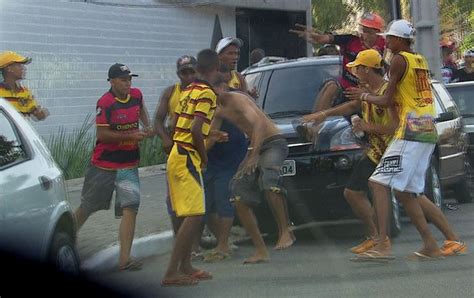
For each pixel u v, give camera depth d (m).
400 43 12.22
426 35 20.28
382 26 14.66
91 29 24.77
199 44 28.53
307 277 11.62
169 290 11.20
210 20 28.97
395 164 12.02
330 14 36.81
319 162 13.37
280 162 12.66
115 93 12.41
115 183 12.41
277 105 15.14
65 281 10.02
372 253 12.20
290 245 13.31
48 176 9.96
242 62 30.38
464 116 21.81
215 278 11.77
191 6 28.19
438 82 18.61
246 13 30.45
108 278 11.70
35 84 22.84
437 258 12.44
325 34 15.12
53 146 22.23
